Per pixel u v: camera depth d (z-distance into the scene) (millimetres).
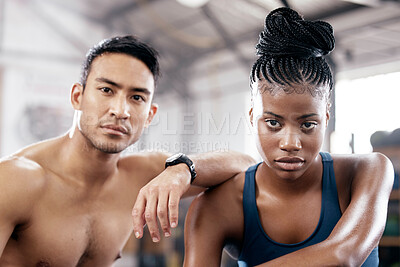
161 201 702
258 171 859
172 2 6461
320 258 647
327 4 4750
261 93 725
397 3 3936
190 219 854
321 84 722
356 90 5480
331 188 814
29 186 1014
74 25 8367
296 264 648
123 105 1004
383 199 751
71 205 1089
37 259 1049
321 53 753
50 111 8078
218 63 7871
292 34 728
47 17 8133
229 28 6422
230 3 5582
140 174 1217
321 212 800
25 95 7945
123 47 1031
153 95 1134
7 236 983
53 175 1085
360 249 664
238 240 862
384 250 2904
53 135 8055
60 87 8227
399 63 5168
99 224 1123
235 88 7777
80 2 7871
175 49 8188
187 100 8172
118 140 1016
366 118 5266
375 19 4770
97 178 1111
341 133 4496
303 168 725
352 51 5465
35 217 1034
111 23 8297
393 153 2971
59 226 1060
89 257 1127
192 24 7023
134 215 711
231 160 949
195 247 812
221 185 885
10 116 7797
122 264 4617
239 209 850
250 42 6430
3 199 963
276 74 712
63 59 8258
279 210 819
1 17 7879
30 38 8102
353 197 769
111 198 1154
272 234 821
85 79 1053
